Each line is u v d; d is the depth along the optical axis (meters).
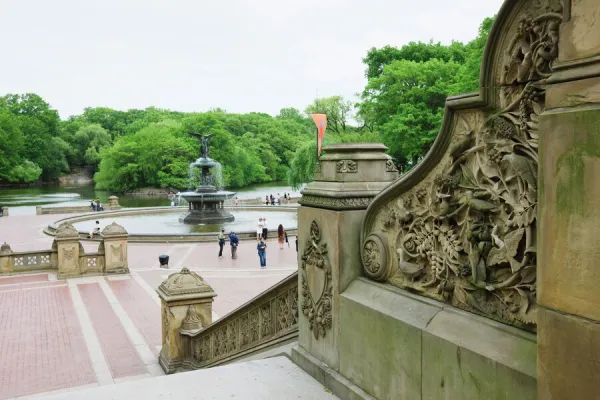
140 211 43.59
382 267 3.86
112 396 4.36
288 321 5.64
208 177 38.50
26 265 21.16
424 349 3.23
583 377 2.03
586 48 2.01
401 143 36.47
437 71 36.12
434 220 3.31
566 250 2.08
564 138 2.07
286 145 112.62
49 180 111.44
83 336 12.83
